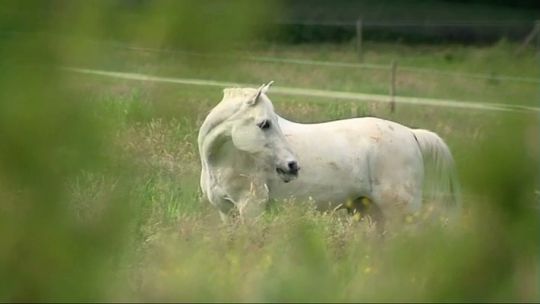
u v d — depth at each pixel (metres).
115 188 7.82
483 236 7.48
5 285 7.50
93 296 7.63
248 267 11.07
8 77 6.98
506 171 7.25
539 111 7.17
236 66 6.83
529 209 7.30
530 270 7.46
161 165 18.36
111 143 7.45
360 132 19.55
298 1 66.25
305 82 44.62
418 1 70.25
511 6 69.81
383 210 19.53
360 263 10.61
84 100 7.20
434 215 18.12
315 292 8.21
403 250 7.89
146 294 8.57
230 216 18.06
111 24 6.83
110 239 7.72
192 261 10.11
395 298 7.75
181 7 6.71
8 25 6.89
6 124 7.08
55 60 6.96
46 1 6.89
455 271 7.57
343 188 19.22
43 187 7.35
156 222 15.97
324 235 13.66
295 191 18.84
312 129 19.41
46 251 7.52
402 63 58.84
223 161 18.34
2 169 7.21
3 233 7.46
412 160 19.62
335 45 62.88
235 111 18.12
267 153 18.09
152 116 7.91
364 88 44.25
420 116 34.38
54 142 7.18
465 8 69.81
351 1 68.00
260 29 6.70
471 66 50.19
